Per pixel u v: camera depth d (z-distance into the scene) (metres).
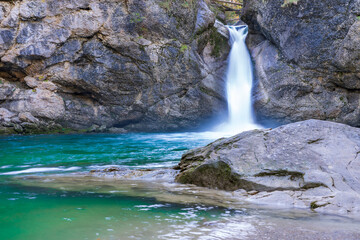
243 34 16.16
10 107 12.40
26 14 11.47
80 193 3.39
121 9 12.03
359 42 11.88
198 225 2.33
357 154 3.54
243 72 15.19
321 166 3.41
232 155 3.81
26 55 11.78
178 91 13.76
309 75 13.32
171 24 12.81
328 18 12.31
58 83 12.69
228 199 3.18
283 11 13.23
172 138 11.39
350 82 12.94
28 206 2.83
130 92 13.33
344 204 2.83
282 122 14.12
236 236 2.11
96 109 13.63
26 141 10.05
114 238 2.03
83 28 11.86
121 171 4.68
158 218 2.50
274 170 3.50
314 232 2.21
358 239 2.08
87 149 8.19
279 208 2.86
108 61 12.45
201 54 14.33
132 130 14.27
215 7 16.89
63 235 2.08
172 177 4.26
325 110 13.44
